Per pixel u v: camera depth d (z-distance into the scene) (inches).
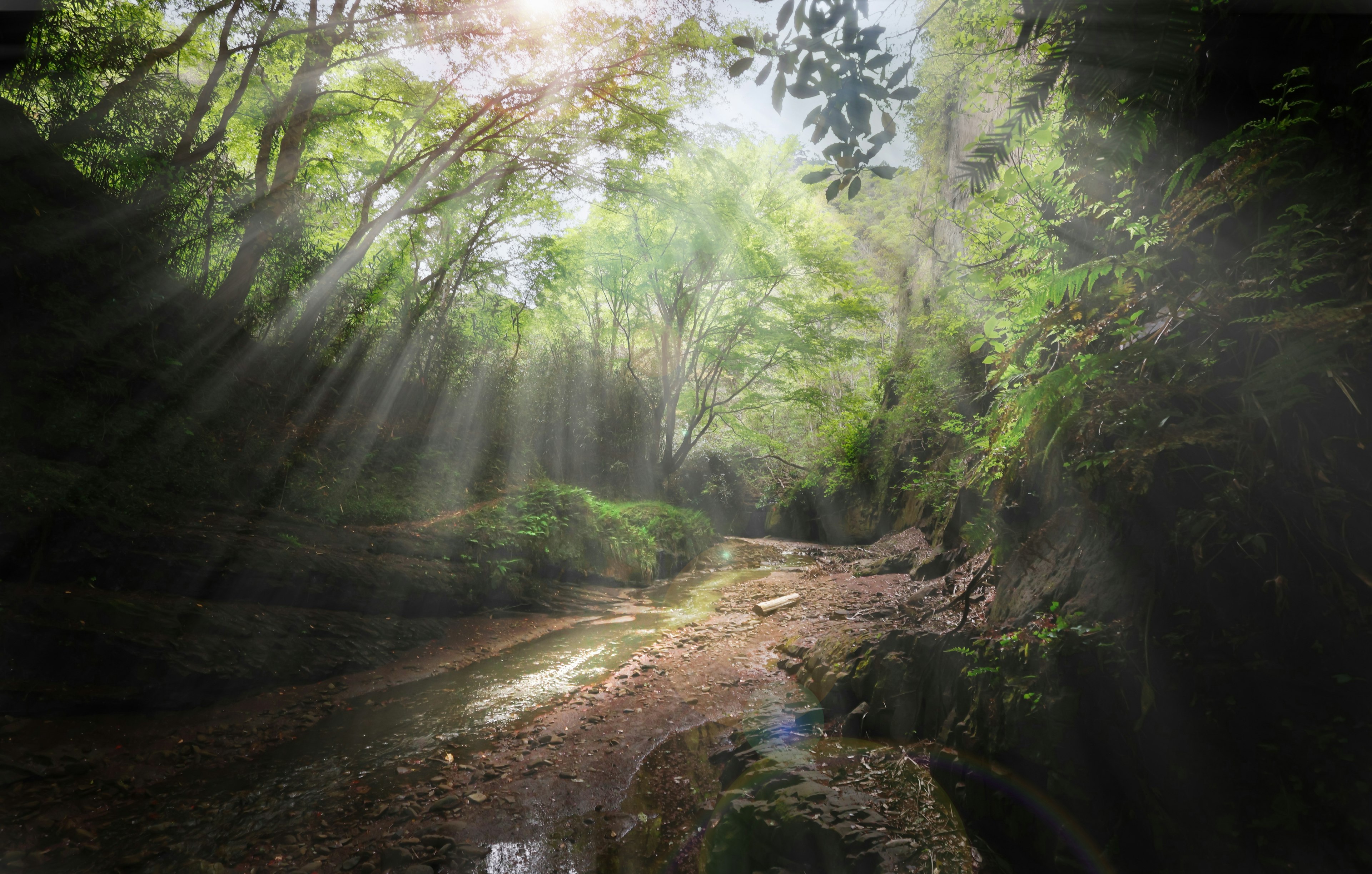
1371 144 62.9
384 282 387.2
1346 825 60.9
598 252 505.4
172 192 272.2
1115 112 42.7
